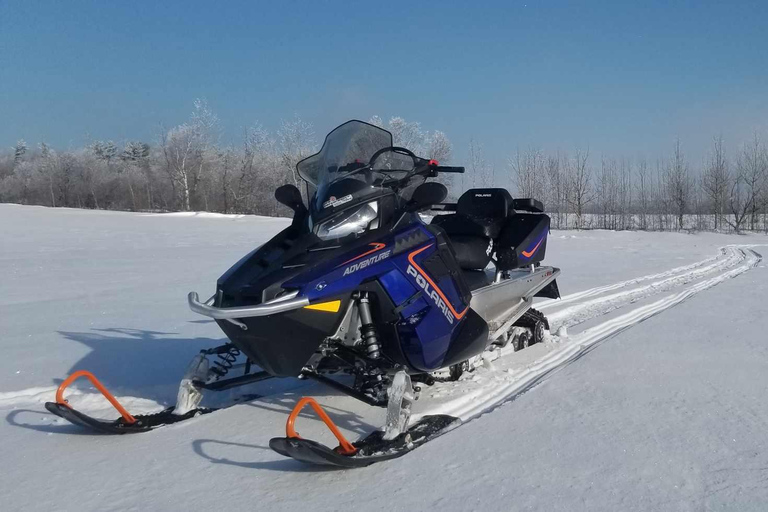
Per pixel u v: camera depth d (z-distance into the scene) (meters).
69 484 2.98
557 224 39.16
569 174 40.78
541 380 4.46
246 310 3.11
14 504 2.79
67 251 16.89
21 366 5.20
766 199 35.72
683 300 8.07
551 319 7.00
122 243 19.84
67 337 6.37
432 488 2.81
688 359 4.91
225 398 4.38
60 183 65.06
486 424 3.58
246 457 3.26
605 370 4.63
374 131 3.99
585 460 3.06
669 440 3.29
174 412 3.89
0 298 9.12
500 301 4.89
